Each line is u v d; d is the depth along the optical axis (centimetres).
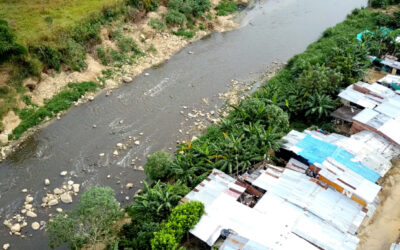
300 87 3100
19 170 2675
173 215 1978
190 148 2539
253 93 3462
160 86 3584
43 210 2375
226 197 2133
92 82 3506
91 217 1895
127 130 3038
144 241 1919
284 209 2048
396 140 2492
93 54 3716
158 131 3030
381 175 2280
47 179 2588
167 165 2388
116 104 3334
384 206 2273
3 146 2850
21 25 3647
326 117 2977
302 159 2422
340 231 1939
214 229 1947
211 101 3384
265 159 2464
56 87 3362
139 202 2169
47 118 3133
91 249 2062
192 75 3759
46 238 2203
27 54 3209
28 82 3225
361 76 3312
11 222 2292
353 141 2525
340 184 2162
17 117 3053
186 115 3209
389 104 2838
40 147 2872
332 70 3088
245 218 1998
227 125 2817
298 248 1830
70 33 3606
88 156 2786
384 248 2033
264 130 2603
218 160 2480
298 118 3067
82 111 3241
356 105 2952
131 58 3866
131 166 2702
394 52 3784
